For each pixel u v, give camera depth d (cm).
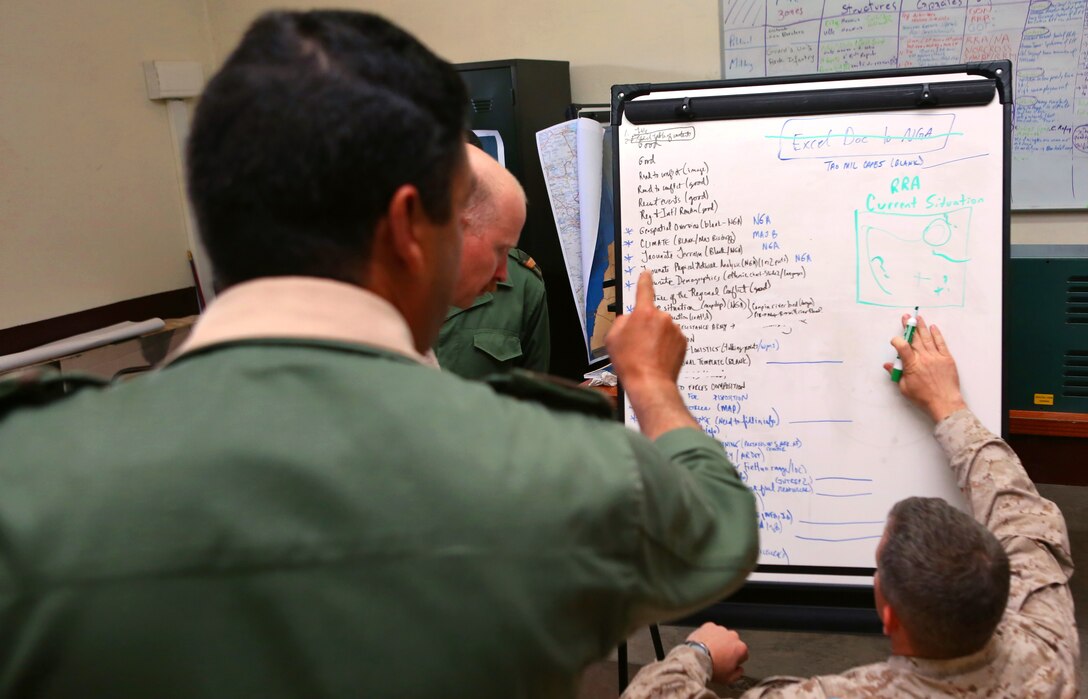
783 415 169
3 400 58
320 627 51
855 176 167
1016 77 280
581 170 226
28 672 49
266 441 52
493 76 277
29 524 50
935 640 110
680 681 128
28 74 312
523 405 61
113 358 327
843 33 292
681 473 65
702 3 309
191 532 50
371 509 52
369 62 59
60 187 326
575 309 294
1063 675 115
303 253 58
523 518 54
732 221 171
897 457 163
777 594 171
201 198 58
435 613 52
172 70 367
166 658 50
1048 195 288
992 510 138
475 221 148
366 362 57
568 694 58
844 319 167
